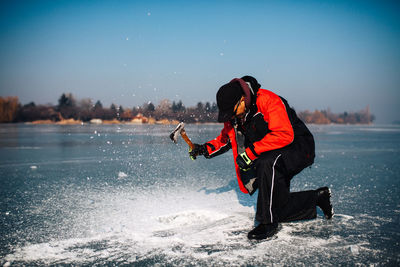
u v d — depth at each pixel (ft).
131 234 6.21
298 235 6.15
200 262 4.93
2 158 18.76
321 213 7.74
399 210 8.03
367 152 24.45
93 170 14.52
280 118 6.20
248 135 6.75
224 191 10.22
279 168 6.38
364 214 7.66
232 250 5.41
